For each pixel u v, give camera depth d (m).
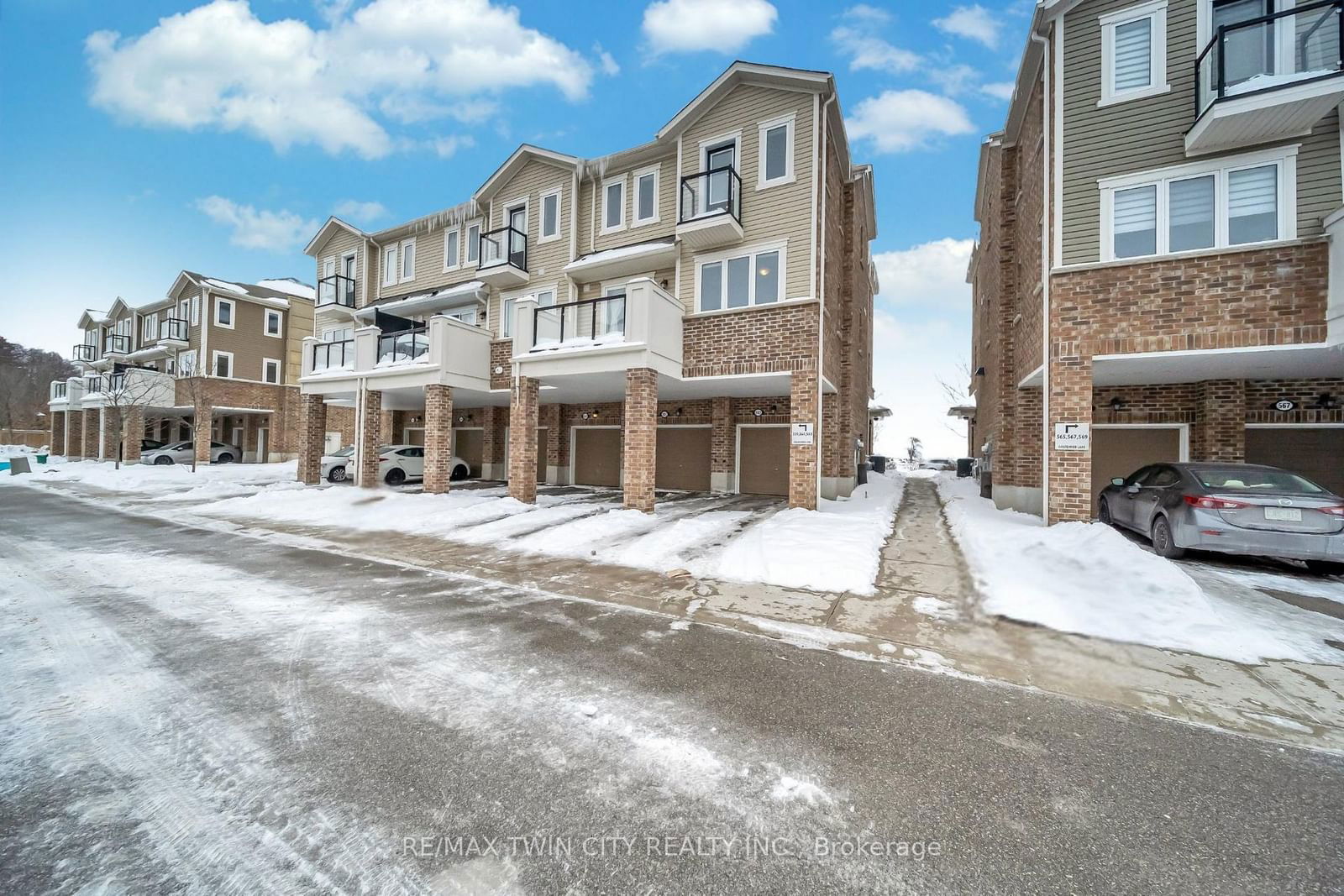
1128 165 8.24
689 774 2.63
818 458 10.91
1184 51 7.95
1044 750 2.92
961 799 2.48
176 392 27.02
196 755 2.73
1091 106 8.51
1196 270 7.73
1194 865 2.10
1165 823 2.34
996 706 3.41
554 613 5.21
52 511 12.30
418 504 12.37
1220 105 7.11
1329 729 3.20
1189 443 10.20
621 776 2.61
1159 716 3.32
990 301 15.34
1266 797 2.54
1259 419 9.65
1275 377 9.45
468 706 3.29
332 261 21.95
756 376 11.51
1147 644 4.47
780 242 11.48
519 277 16.05
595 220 15.37
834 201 13.57
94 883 1.92
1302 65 7.30
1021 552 7.10
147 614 5.01
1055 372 8.50
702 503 13.11
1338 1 6.63
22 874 1.95
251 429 31.28
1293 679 3.85
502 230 15.89
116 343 34.34
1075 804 2.46
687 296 12.52
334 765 2.66
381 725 3.05
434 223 19.12
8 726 2.99
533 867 2.04
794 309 11.13
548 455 18.77
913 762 2.78
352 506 12.27
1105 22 8.45
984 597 5.67
